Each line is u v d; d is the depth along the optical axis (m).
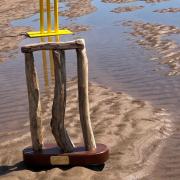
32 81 1.37
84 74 1.35
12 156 1.50
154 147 1.54
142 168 1.39
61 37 3.74
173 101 2.01
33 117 1.38
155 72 2.49
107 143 1.56
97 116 1.82
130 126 1.70
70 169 1.35
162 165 1.42
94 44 3.39
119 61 2.81
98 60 2.88
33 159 1.39
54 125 1.37
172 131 1.67
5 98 2.20
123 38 3.53
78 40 1.33
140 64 2.69
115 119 1.78
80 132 1.67
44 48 1.34
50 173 1.33
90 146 1.39
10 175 1.34
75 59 2.93
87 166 1.38
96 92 2.15
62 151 1.39
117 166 1.40
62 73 1.35
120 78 2.44
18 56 3.16
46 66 2.77
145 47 3.13
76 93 2.15
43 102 2.04
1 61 3.05
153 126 1.71
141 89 2.22
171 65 2.60
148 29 3.78
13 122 1.86
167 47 3.05
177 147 1.54
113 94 2.12
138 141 1.58
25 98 2.17
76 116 1.84
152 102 2.01
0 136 1.70
